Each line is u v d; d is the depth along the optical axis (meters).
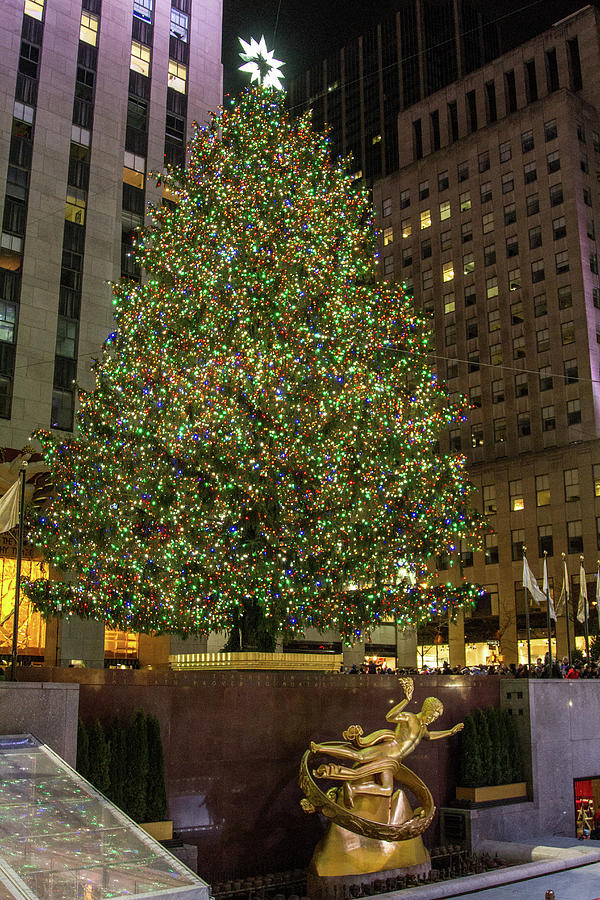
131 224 45.00
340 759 17.12
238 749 15.73
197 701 15.40
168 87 48.91
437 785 18.98
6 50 42.38
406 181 87.31
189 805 14.83
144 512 23.17
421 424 25.22
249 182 25.23
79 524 23.14
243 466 21.48
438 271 82.06
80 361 41.25
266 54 27.42
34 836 9.14
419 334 27.27
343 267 25.70
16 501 15.27
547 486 69.38
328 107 136.50
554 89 82.44
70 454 24.30
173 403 22.38
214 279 23.50
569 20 81.00
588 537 66.00
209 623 22.78
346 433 22.61
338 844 14.22
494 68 85.12
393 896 13.23
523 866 15.81
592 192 75.19
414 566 24.62
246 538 23.30
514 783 20.03
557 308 72.31
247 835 15.48
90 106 44.94
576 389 69.75
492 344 76.19
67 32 44.91
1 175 40.91
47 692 12.71
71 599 23.61
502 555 70.94
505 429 73.75
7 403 38.59
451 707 19.84
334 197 26.75
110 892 8.38
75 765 12.86
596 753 22.47
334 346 23.69
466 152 82.38
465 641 71.62
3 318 39.53
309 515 22.19
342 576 22.55
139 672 14.80
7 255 40.38
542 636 66.38
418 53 124.88
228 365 22.33
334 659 22.48
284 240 24.66
